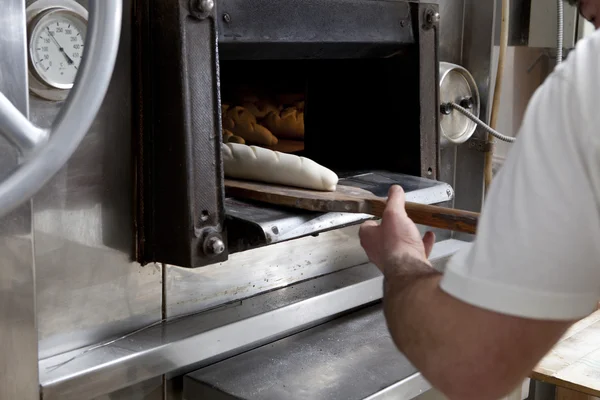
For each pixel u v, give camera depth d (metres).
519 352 0.87
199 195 1.44
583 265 0.83
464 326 0.88
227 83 2.34
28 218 1.26
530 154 0.84
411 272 1.01
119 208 1.50
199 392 1.63
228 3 1.49
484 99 2.38
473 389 0.90
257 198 1.56
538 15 2.50
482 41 2.34
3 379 1.27
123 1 1.43
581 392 1.65
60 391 1.34
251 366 1.71
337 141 2.12
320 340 1.87
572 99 0.82
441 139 2.25
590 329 1.97
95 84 1.04
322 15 1.67
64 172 1.40
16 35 1.17
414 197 1.68
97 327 1.50
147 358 1.47
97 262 1.48
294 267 1.90
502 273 0.85
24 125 1.00
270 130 2.37
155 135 1.46
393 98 1.96
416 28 1.88
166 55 1.41
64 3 1.34
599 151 0.79
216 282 1.71
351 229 2.05
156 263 1.58
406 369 1.71
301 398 1.56
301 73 2.27
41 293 1.40
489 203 0.88
